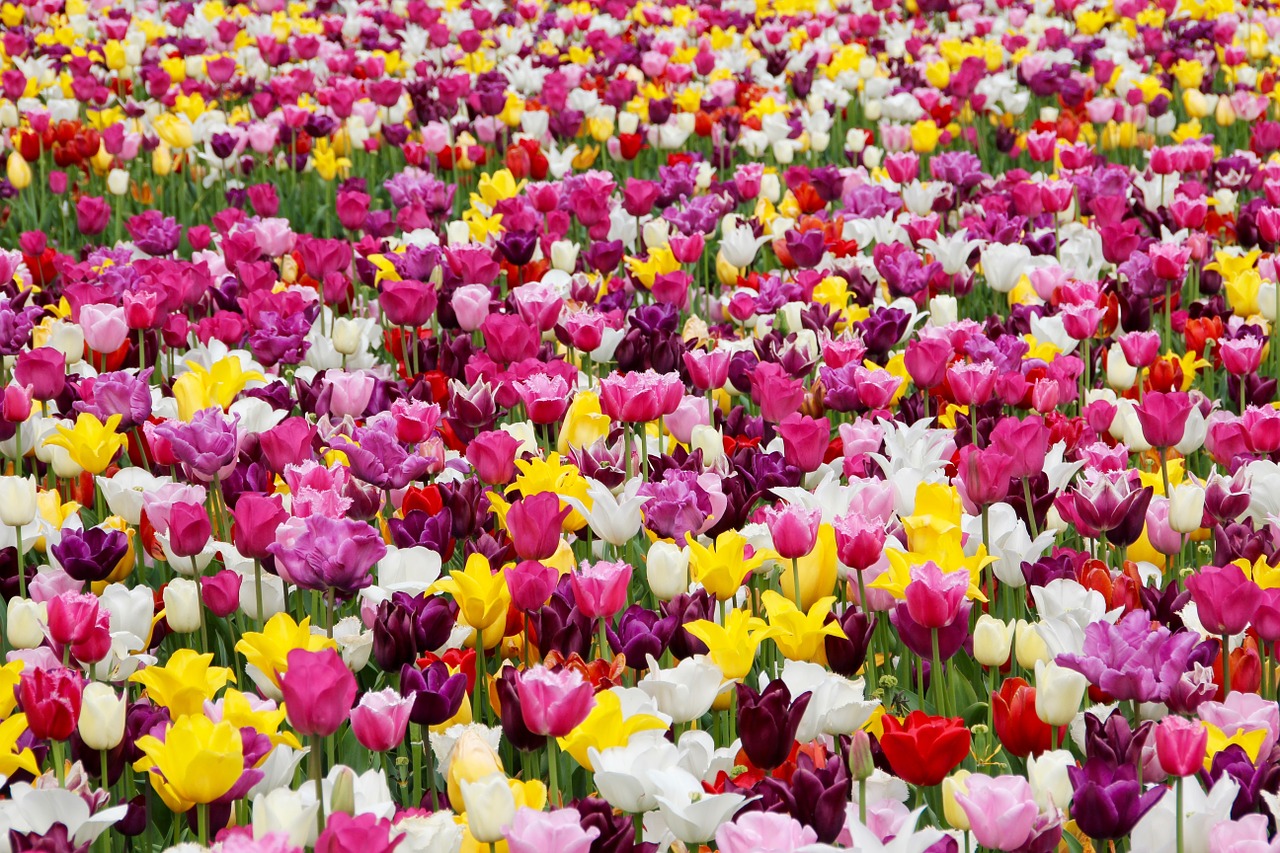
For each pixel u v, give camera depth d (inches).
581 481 176.4
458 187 480.4
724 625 157.6
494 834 111.3
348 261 307.4
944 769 122.5
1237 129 571.2
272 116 506.0
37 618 157.2
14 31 662.5
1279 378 300.5
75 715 131.4
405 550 167.6
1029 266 320.5
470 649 154.0
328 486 178.7
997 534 180.9
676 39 661.9
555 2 837.8
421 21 665.0
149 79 537.0
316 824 117.5
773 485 196.2
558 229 358.0
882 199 382.0
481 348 277.0
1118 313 293.4
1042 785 126.6
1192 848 118.0
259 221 349.1
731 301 294.7
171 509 167.5
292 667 115.3
